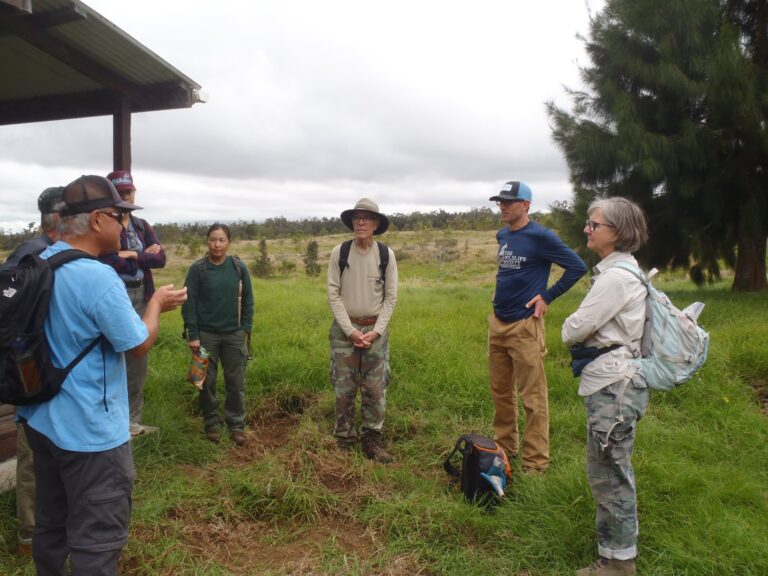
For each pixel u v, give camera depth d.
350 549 3.41
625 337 2.92
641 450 4.35
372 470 4.23
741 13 11.80
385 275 4.57
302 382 5.94
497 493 3.75
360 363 4.62
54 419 2.33
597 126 11.86
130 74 4.94
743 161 10.76
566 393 5.67
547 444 4.23
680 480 3.82
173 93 5.08
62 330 2.33
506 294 4.26
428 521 3.56
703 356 2.88
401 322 8.20
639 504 3.56
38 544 2.55
